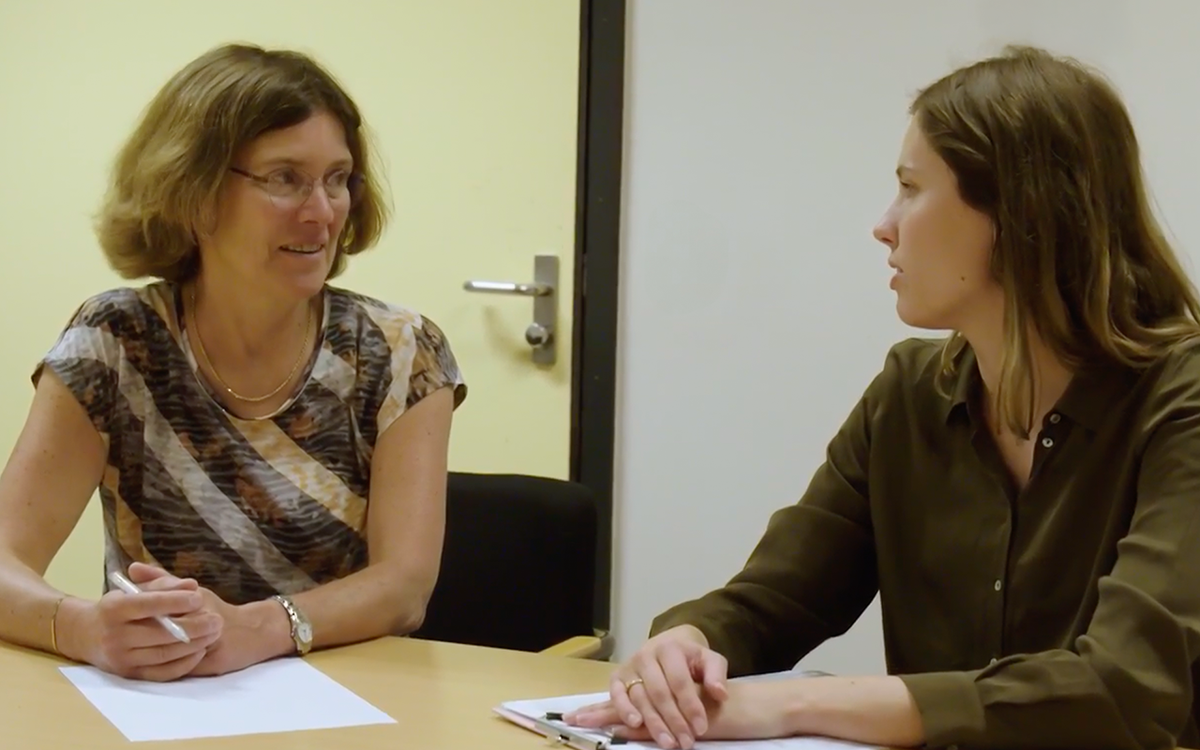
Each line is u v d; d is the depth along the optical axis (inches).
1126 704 38.6
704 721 39.6
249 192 56.3
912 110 49.5
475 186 103.8
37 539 55.8
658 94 98.1
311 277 58.0
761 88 95.2
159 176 56.5
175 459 58.9
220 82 56.6
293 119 56.6
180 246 58.9
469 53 103.4
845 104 93.0
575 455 101.3
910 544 52.4
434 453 60.4
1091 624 41.3
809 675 47.8
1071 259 46.0
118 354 58.8
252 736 39.1
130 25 114.0
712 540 98.4
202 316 59.8
